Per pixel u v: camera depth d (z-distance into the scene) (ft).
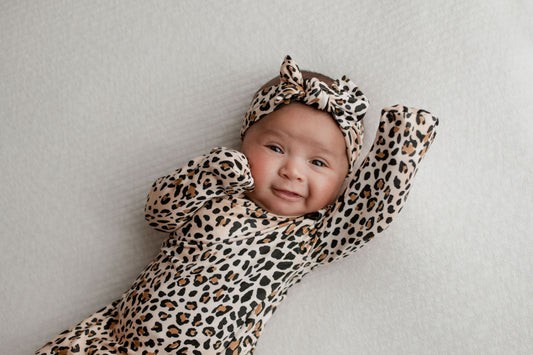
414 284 4.32
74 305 4.44
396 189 3.79
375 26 4.53
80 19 4.74
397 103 4.47
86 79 4.68
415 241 4.35
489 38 4.44
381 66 4.51
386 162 3.83
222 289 3.75
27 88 4.69
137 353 3.65
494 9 4.47
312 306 4.36
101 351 3.66
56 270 4.48
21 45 4.74
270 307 4.08
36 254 4.50
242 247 3.84
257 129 3.95
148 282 3.85
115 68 4.68
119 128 4.63
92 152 4.61
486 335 4.25
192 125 4.61
